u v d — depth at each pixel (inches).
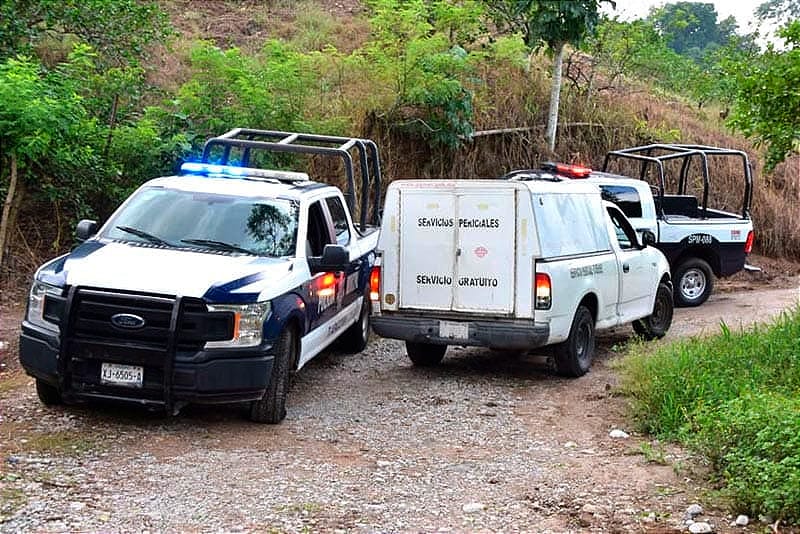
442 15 724.7
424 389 386.0
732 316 593.6
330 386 387.2
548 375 418.3
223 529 224.7
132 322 293.3
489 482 267.6
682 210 651.5
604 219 449.4
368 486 261.4
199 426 315.3
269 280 315.6
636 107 886.4
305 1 943.0
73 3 557.6
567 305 396.2
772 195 877.2
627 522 233.9
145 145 532.7
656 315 506.9
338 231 409.4
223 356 296.5
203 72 577.9
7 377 370.6
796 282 772.0
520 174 522.0
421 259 399.9
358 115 645.3
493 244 389.7
